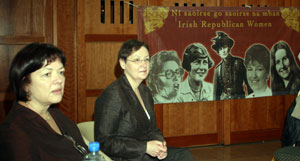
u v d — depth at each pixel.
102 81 3.72
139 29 3.73
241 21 4.03
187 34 3.87
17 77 1.32
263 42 4.12
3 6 3.32
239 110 4.20
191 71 3.91
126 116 1.97
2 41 3.33
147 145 1.92
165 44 3.80
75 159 1.42
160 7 3.78
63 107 3.59
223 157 3.74
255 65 4.11
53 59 1.35
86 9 3.61
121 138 1.95
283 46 4.19
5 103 3.38
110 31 3.71
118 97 1.96
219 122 4.16
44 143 1.33
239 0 4.10
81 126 2.14
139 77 2.06
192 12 3.87
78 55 3.60
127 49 2.06
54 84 1.36
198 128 4.10
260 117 4.29
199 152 3.92
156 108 3.93
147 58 2.09
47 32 3.46
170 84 3.85
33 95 1.36
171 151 2.13
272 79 4.18
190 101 3.94
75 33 3.57
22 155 1.21
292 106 3.04
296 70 4.25
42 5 3.43
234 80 4.06
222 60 4.00
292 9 4.18
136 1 3.78
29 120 1.33
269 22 4.12
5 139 1.22
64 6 3.51
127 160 1.94
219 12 3.96
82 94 3.65
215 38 3.96
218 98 4.02
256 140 4.30
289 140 3.01
